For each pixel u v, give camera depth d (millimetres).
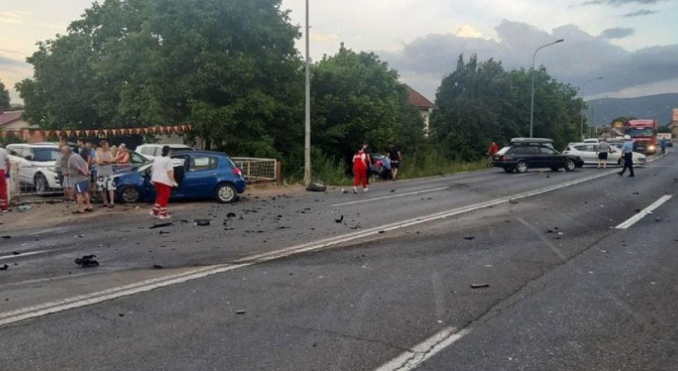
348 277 6938
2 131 20031
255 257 8172
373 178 26500
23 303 5836
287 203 16031
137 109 24281
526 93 59719
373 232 10391
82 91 32750
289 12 27594
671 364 4238
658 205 14414
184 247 9055
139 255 8438
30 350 4516
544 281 6734
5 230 11398
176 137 28641
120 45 26391
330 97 32781
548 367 4184
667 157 49875
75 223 12227
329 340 4742
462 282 6695
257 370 4129
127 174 15922
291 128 28156
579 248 8812
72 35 33938
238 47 25281
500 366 4199
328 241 9453
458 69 53719
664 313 5469
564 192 18266
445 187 21172
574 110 80938
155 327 5074
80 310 5594
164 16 24172
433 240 9555
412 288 6418
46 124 35406
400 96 44438
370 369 4145
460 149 48781
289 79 27688
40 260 8148
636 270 7289
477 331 4973
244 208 14820
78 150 16734
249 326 5102
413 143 41781
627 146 25656
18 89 35781
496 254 8367
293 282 6699
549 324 5156
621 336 4836
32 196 16922
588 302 5855
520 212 13242
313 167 27234
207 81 23984
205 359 4332
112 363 4254
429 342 4699
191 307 5688
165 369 4145
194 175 16047
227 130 24844
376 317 5363
